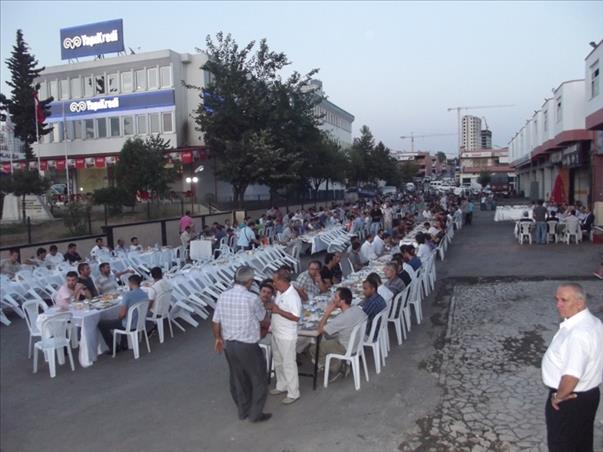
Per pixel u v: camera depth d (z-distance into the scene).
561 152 30.36
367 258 14.59
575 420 3.72
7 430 6.14
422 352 8.22
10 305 11.65
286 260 17.47
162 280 9.60
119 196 25.31
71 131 41.19
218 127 30.67
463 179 107.88
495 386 6.66
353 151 57.19
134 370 8.06
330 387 6.93
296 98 32.09
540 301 10.92
